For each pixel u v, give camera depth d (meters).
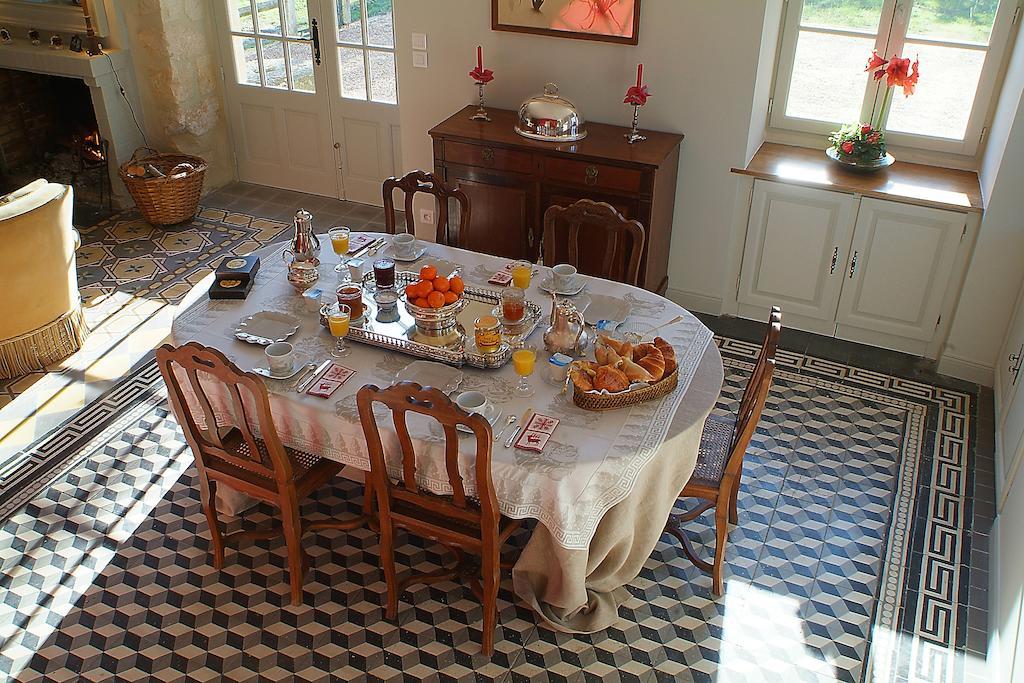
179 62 5.18
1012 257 3.55
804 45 4.02
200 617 2.71
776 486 3.26
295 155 5.61
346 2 4.95
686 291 4.41
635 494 2.50
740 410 2.78
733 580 2.87
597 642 2.65
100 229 5.11
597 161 3.81
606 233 3.96
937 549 3.00
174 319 2.91
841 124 4.10
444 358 2.68
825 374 3.90
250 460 2.56
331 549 2.95
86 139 5.64
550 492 2.28
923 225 3.73
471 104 4.48
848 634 2.69
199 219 5.26
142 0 4.97
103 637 2.64
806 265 4.07
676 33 3.86
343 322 2.70
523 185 4.04
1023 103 3.29
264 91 5.46
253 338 2.76
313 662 2.58
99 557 2.91
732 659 2.60
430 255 3.34
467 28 4.29
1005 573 2.69
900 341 4.04
